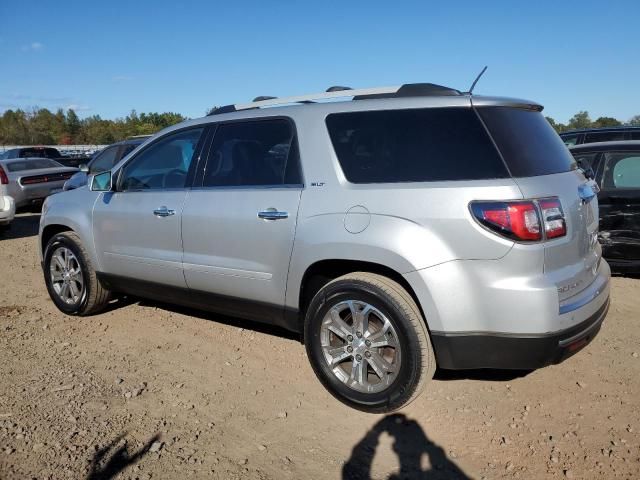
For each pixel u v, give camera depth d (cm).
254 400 366
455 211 314
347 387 354
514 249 303
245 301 406
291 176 381
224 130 428
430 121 344
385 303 330
